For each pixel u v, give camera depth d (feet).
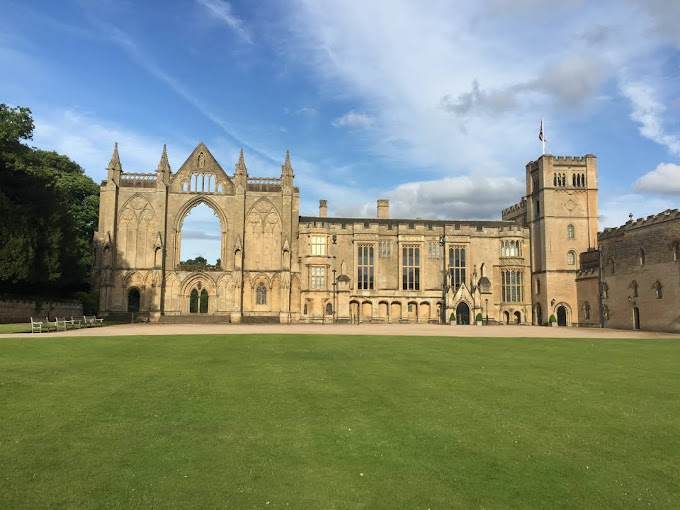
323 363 82.79
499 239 270.05
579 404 57.82
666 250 194.08
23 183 197.06
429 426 48.96
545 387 66.08
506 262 267.18
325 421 49.78
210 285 250.37
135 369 74.13
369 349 102.73
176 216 251.39
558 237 256.93
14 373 69.10
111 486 35.47
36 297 189.57
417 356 92.89
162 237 245.65
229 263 252.21
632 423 51.03
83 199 267.59
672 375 76.28
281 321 244.22
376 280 260.42
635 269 210.79
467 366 81.61
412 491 35.63
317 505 33.42
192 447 42.63
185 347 101.09
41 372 70.18
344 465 39.55
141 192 249.75
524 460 41.45
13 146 186.29
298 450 42.32
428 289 261.24
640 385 68.39
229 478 37.01
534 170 271.49
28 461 39.22
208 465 39.14
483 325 238.68
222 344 107.76
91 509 32.50
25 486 35.27
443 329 184.24
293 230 255.09
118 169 247.91
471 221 289.33
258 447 42.83
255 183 259.60
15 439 43.62
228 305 249.34
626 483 37.63
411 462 40.42
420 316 258.78
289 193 256.52
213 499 33.96
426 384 66.59
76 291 234.99
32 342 102.42
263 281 254.27
